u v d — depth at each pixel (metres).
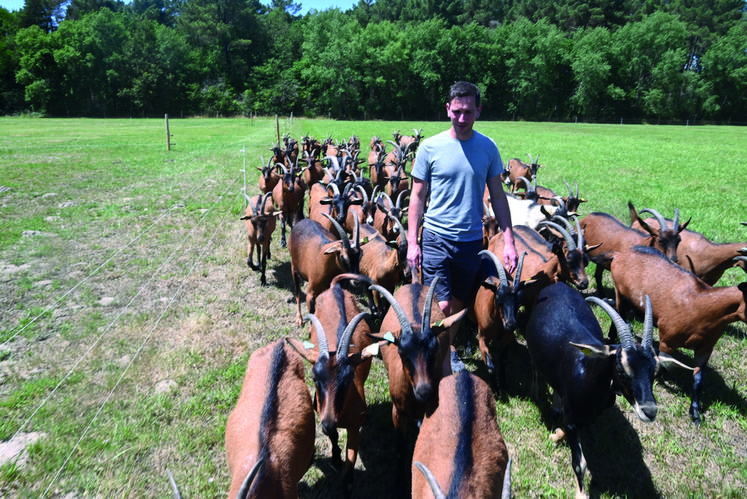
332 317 5.53
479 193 4.87
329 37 89.12
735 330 7.84
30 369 6.33
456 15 114.81
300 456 4.11
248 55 99.75
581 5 101.69
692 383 6.52
